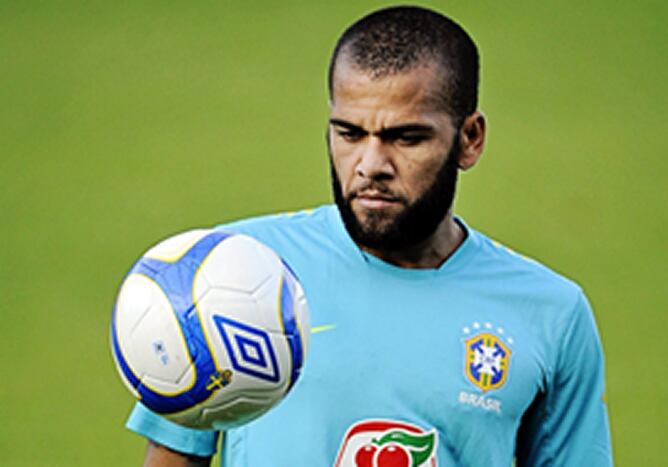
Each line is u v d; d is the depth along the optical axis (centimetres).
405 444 1214
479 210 4350
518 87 5747
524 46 6269
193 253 1073
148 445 1237
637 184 4634
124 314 1063
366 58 1167
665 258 3950
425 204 1186
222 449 1256
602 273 3816
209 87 5734
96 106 5391
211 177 4666
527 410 1316
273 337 1058
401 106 1155
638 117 5372
